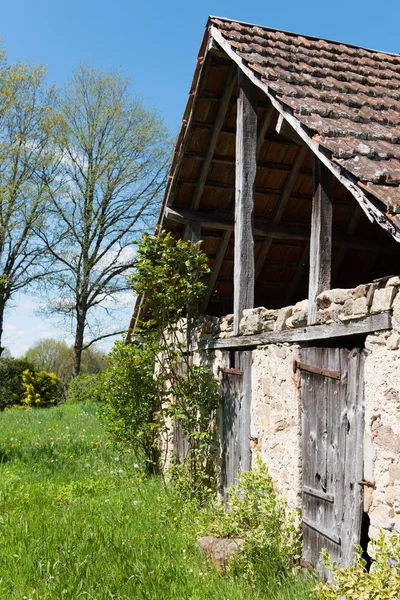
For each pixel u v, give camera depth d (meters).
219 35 7.03
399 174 4.26
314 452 5.30
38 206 23.48
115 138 24.44
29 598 4.43
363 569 4.02
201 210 8.73
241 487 5.86
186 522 6.59
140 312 10.27
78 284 24.95
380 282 4.35
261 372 6.40
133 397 9.70
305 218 9.05
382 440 4.33
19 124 23.31
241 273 6.82
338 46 7.84
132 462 10.41
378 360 4.40
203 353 8.29
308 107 5.24
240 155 6.82
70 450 11.49
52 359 36.53
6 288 23.98
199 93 7.68
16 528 6.16
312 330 5.32
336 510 4.88
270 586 4.89
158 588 4.79
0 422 16.00
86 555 5.36
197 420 7.81
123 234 25.25
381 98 6.21
